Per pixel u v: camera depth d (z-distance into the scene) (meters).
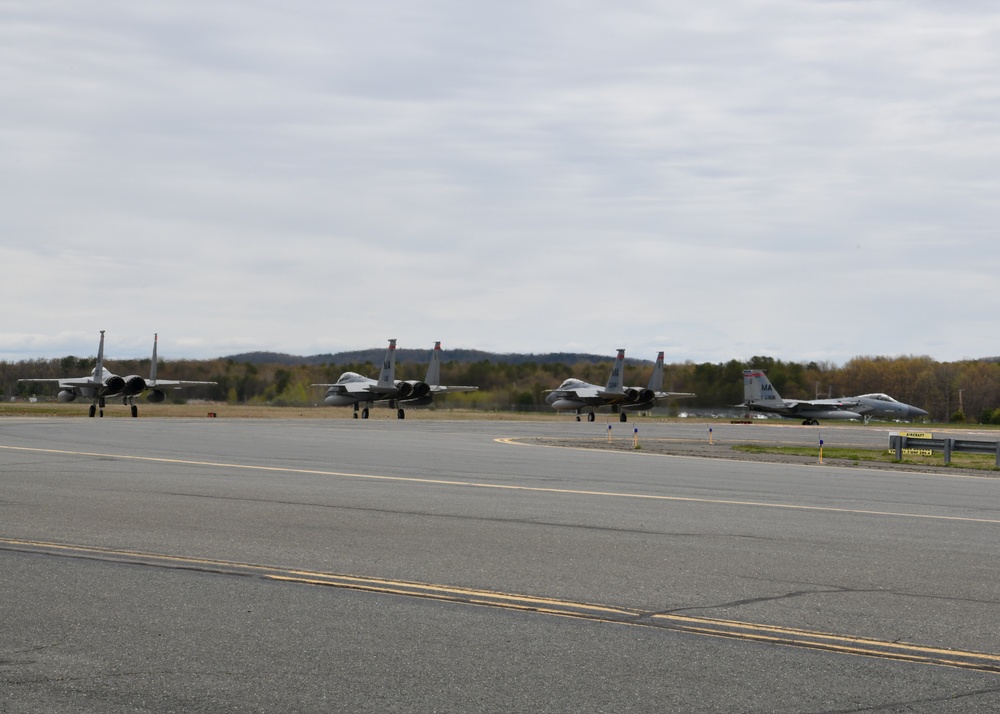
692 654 5.86
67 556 8.77
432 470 19.22
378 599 7.20
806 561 9.17
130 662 5.50
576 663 5.63
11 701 4.81
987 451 25.12
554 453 26.14
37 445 24.73
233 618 6.55
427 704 4.89
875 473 21.89
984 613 7.08
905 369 115.81
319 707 4.81
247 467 18.86
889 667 5.66
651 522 11.78
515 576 8.16
